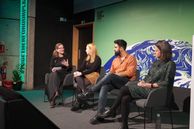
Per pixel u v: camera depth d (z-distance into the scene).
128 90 3.47
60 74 5.16
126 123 3.44
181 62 4.89
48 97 5.29
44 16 7.66
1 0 7.19
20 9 7.39
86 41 7.72
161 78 3.39
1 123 0.86
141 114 4.52
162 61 3.49
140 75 5.61
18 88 7.12
